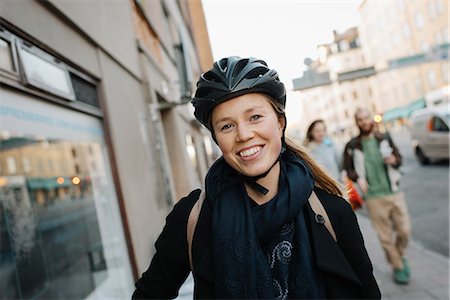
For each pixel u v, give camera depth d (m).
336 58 32.19
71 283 2.84
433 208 6.88
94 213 3.35
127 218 3.67
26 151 2.51
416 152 13.35
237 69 1.07
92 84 3.60
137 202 4.09
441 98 27.08
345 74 10.24
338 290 1.02
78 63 3.18
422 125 12.84
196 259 1.08
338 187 1.20
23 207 2.45
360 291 1.03
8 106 2.18
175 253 1.16
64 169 2.97
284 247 1.06
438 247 4.77
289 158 1.14
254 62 1.10
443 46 11.96
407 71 30.78
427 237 5.23
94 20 3.66
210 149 17.64
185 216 1.16
